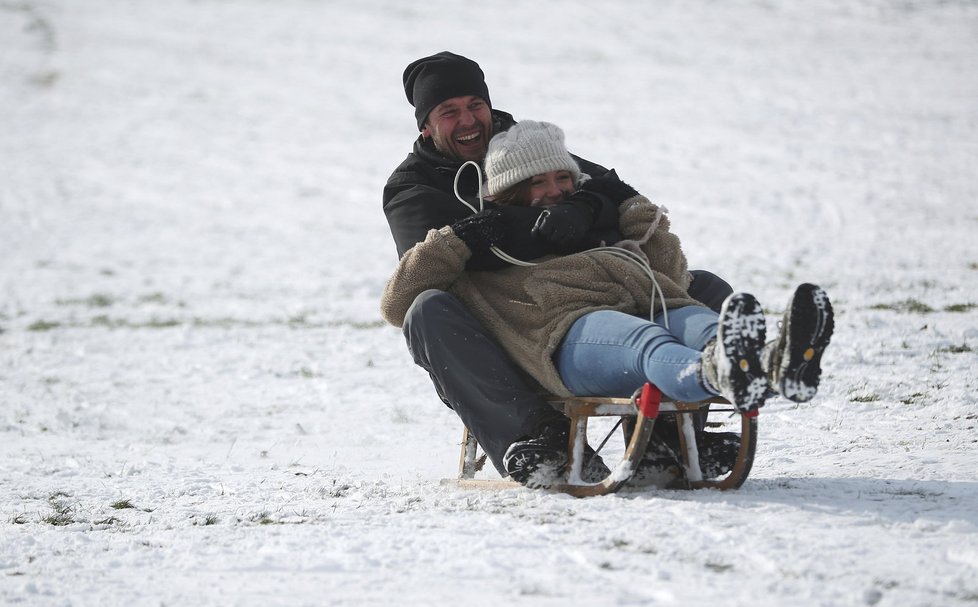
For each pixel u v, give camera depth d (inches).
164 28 6624.0
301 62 5659.5
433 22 6353.3
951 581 384.5
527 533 482.3
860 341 1224.2
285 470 772.0
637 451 535.2
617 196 650.8
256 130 4414.4
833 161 3169.3
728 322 464.1
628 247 626.2
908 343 1198.9
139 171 3841.0
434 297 603.8
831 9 5861.2
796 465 665.6
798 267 1996.8
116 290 2279.8
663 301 588.7
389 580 426.3
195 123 4574.3
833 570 406.0
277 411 1095.0
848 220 2482.8
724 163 3243.1
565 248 619.8
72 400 1218.6
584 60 5157.5
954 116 3686.0
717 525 478.3
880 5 5856.3
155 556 486.0
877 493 548.1
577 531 481.4
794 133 3587.6
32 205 3378.4
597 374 559.2
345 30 6333.7
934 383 964.6
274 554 475.5
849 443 730.8
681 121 3887.8
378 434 928.9
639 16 6082.7
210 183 3622.0
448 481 653.3
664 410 553.9
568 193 652.1
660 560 430.6
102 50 6112.2
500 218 616.4
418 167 687.7
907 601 366.3
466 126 687.7
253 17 6801.2
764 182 2970.0
